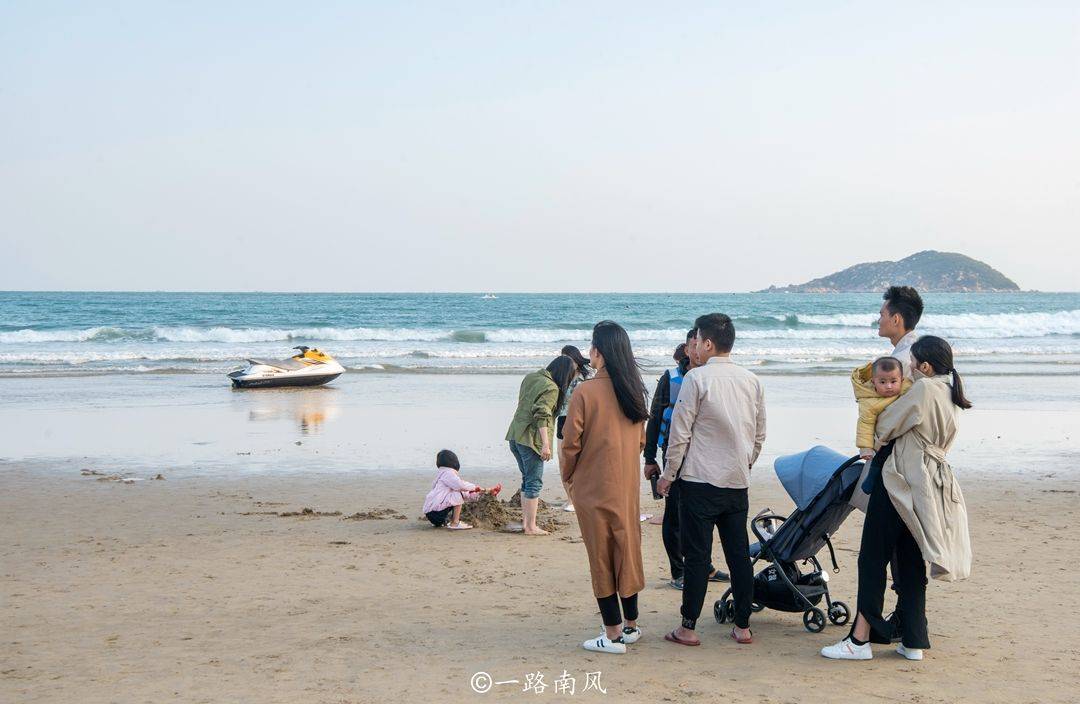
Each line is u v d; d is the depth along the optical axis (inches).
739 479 201.2
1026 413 716.7
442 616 226.5
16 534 326.6
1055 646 201.9
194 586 255.6
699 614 212.4
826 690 173.5
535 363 1187.9
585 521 196.7
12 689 171.9
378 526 346.0
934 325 2139.5
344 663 188.5
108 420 658.8
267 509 377.4
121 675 180.2
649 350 1336.1
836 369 1112.8
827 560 289.4
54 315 2431.1
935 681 178.7
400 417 680.4
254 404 756.0
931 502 184.2
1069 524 344.2
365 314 2672.2
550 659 192.4
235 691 171.0
